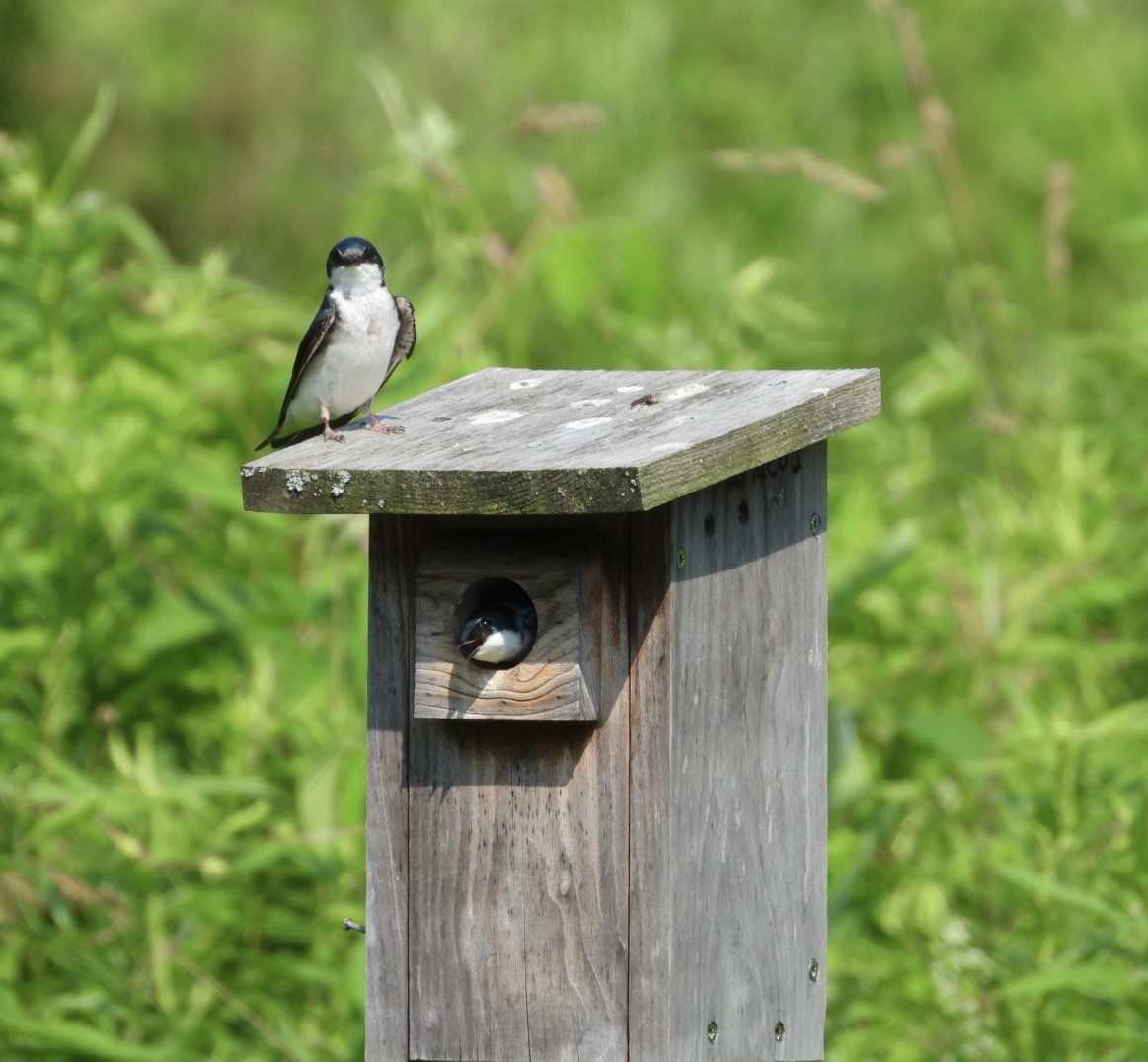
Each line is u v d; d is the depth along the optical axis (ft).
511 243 59.16
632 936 21.53
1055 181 41.93
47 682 33.40
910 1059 28.99
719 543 22.38
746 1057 23.45
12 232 36.68
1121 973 27.43
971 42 76.95
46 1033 26.81
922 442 40.75
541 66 73.51
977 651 34.68
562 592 21.16
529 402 24.82
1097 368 40.83
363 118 79.25
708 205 69.62
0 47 80.48
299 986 30.53
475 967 22.06
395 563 22.12
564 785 21.72
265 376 38.19
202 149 81.30
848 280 66.74
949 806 33.27
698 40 74.59
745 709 23.18
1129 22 78.79
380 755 22.29
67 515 34.40
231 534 36.55
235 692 34.91
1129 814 30.19
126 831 31.07
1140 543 37.24
